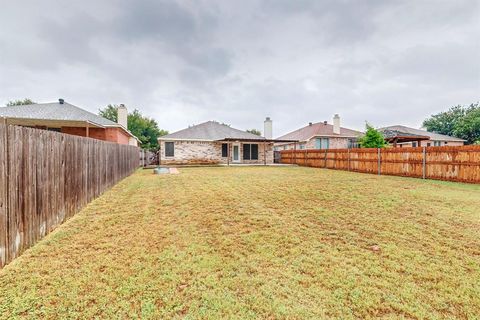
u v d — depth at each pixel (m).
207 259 2.96
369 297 2.22
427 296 2.24
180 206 5.68
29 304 2.12
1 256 2.70
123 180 10.76
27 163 3.23
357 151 15.48
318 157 19.72
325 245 3.38
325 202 6.04
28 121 14.32
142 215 4.92
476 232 3.87
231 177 11.93
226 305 2.11
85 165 5.71
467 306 2.10
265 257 3.02
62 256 3.04
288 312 2.02
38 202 3.52
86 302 2.16
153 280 2.50
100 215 4.93
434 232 3.88
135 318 1.96
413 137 19.22
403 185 9.02
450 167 10.30
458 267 2.76
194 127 25.69
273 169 17.75
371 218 4.65
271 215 4.88
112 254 3.11
